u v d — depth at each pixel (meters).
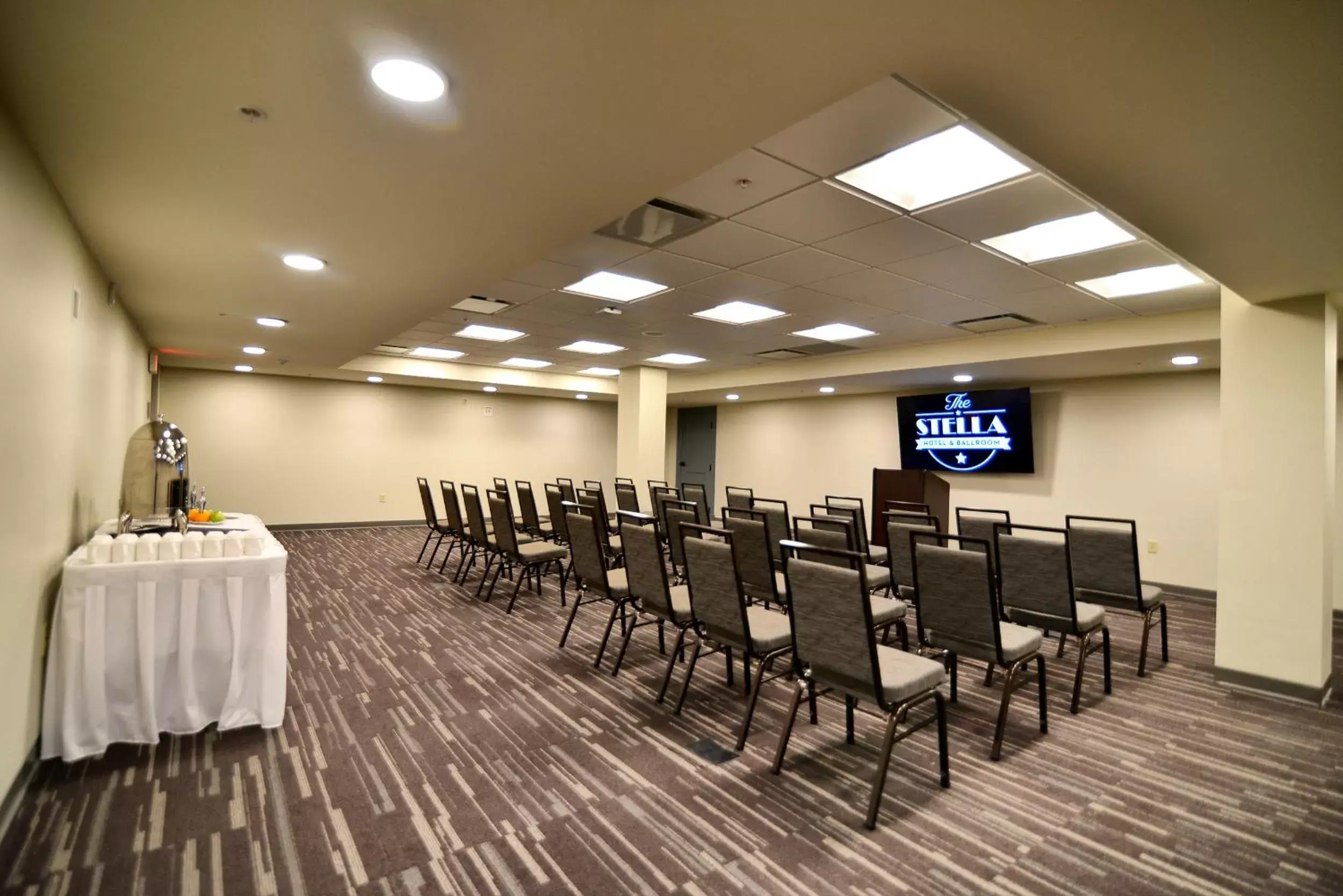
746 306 5.12
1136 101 1.68
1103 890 1.97
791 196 2.96
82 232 2.89
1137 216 2.44
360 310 4.48
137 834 2.14
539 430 11.79
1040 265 3.88
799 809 2.38
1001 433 7.48
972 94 1.68
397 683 3.56
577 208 2.55
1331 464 3.55
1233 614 3.75
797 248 3.70
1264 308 3.70
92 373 3.35
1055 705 3.43
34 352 2.25
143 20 1.40
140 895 1.86
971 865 2.08
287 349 6.44
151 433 4.14
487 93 1.72
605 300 5.02
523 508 6.62
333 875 1.97
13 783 2.22
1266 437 3.68
